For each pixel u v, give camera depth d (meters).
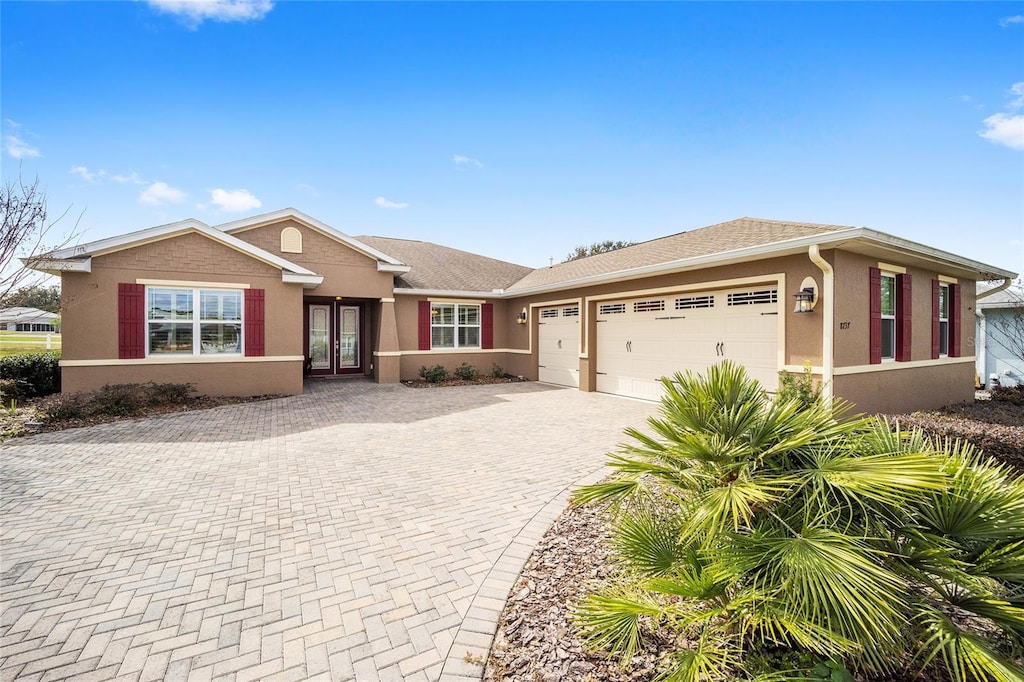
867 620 1.80
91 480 5.38
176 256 10.46
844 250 7.52
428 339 15.24
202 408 9.84
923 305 9.47
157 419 8.75
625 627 2.27
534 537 3.92
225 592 3.13
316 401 10.91
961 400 10.76
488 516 4.39
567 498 4.83
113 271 9.95
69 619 2.83
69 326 9.66
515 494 4.98
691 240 11.67
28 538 3.92
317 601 3.03
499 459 6.30
